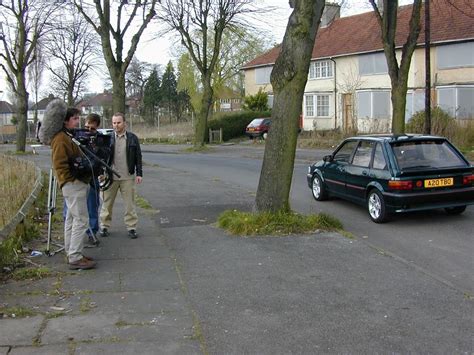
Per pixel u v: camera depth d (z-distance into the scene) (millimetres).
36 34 30750
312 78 41438
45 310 4859
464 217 9547
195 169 19484
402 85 18172
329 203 11430
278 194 8227
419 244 7668
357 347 4098
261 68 47312
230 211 8820
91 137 7168
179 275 5934
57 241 7398
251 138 38812
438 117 23078
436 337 4270
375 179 9219
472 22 32281
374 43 36750
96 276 5887
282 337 4281
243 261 6465
